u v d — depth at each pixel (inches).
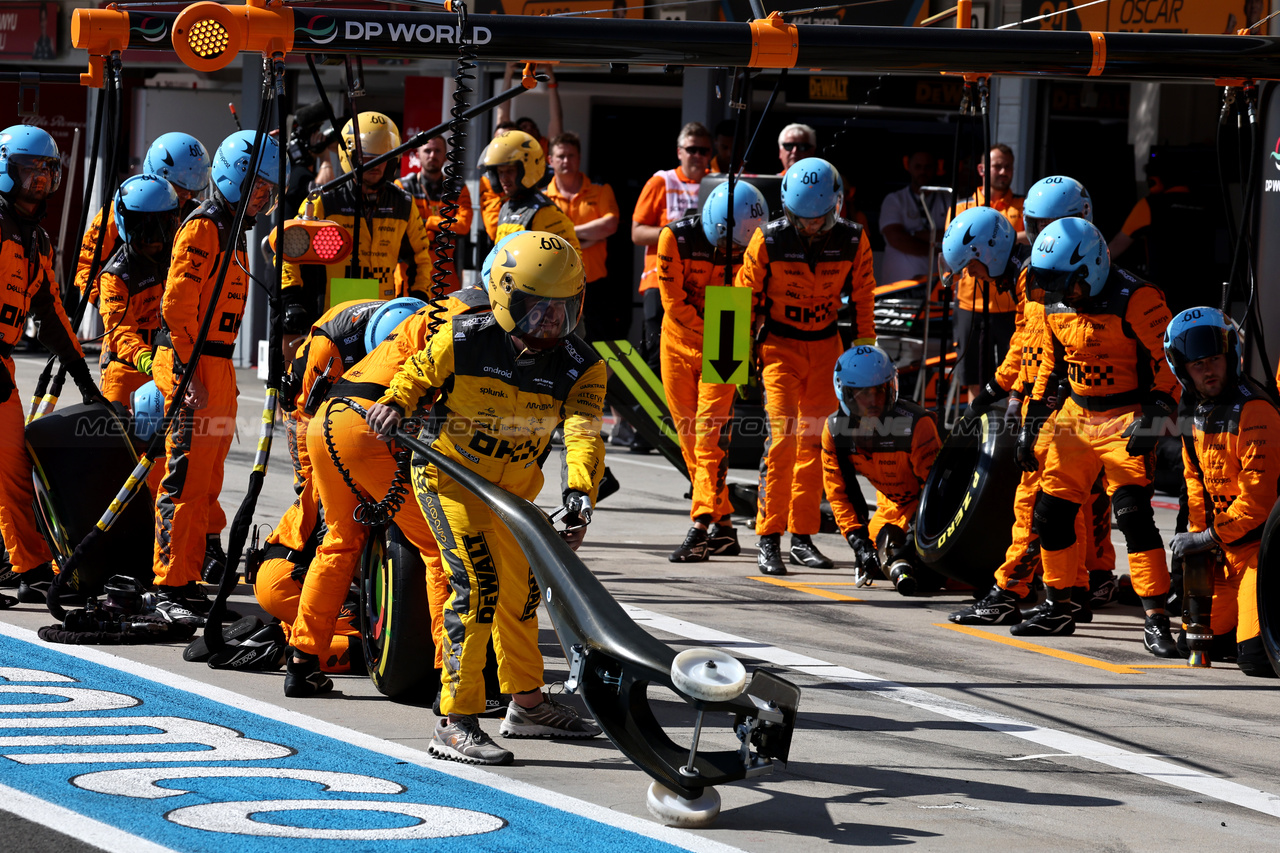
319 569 780.0
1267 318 1216.2
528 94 2268.7
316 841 552.7
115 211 1077.8
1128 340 991.0
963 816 634.2
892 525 1200.2
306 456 856.9
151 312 1138.0
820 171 1175.0
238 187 946.1
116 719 719.7
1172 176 1980.8
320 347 862.5
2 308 946.7
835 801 649.6
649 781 671.8
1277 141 1192.8
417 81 2276.1
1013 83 2073.1
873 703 832.3
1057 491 1028.5
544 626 1010.7
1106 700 865.5
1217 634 984.3
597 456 700.0
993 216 1119.6
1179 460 1665.8
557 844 567.2
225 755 666.8
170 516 939.3
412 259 1234.0
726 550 1306.6
